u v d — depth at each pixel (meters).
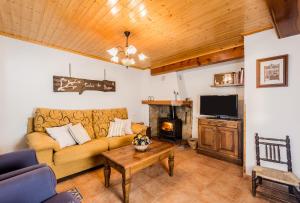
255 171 1.98
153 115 5.03
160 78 4.77
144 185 2.26
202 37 2.69
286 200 1.89
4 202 0.90
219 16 2.04
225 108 3.34
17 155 1.60
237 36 2.64
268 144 2.22
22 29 2.46
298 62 2.08
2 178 1.06
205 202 1.89
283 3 1.42
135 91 4.95
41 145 2.12
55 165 2.29
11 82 2.73
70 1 1.74
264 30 2.35
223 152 3.19
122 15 2.01
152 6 1.82
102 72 4.07
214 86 3.72
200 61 3.63
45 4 1.80
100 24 2.25
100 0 1.72
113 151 2.32
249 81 2.49
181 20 2.13
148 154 2.20
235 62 3.50
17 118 2.79
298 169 2.07
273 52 2.27
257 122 2.41
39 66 3.03
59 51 3.30
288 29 1.94
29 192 1.01
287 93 2.16
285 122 2.18
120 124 3.61
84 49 3.34
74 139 2.79
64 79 3.33
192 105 4.28
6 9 1.91
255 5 1.80
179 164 3.00
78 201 1.18
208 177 2.49
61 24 2.27
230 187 2.21
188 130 4.36
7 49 2.69
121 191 2.11
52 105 3.19
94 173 2.64
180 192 2.09
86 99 3.71
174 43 2.94
